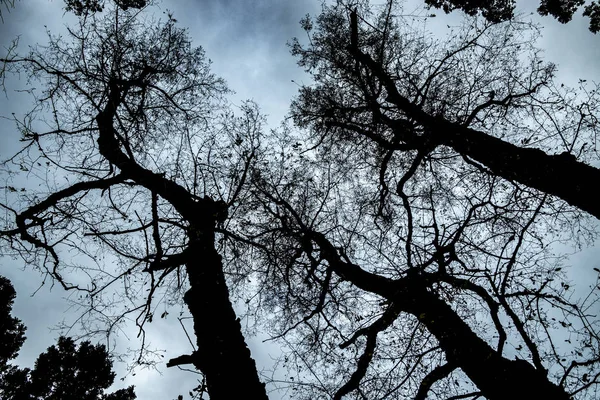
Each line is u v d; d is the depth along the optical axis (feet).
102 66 22.08
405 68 30.96
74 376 45.55
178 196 23.65
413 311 19.39
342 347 20.12
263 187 25.77
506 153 23.16
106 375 46.70
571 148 21.53
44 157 21.02
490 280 17.37
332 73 35.76
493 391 16.19
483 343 17.97
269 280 25.02
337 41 34.78
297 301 24.40
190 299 18.35
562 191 21.03
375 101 29.25
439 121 26.32
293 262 23.38
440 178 29.94
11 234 21.70
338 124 30.12
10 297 47.47
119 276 20.13
